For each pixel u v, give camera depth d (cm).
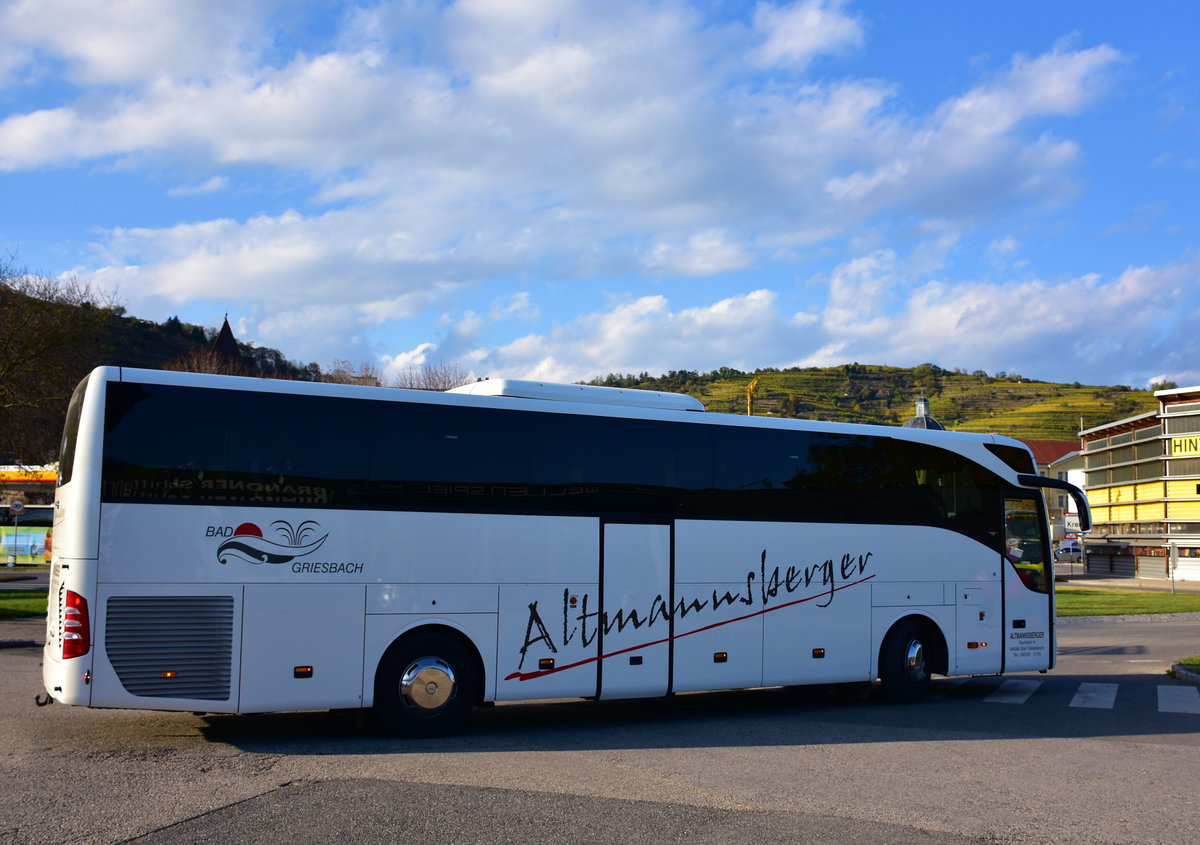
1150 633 2547
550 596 1061
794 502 1241
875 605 1295
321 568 955
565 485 1085
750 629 1188
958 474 1397
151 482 901
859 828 672
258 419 948
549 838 630
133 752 889
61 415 2950
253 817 666
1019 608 1424
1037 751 975
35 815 663
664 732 1073
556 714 1221
